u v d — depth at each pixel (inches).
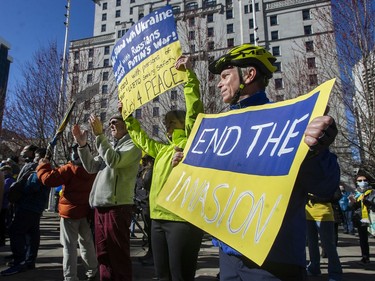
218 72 70.7
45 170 150.9
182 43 526.0
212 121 67.8
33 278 163.5
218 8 1664.6
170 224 89.0
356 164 459.5
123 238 116.4
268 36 1743.4
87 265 158.4
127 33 122.6
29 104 528.1
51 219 565.0
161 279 93.2
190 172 64.4
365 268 209.8
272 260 49.2
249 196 46.6
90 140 535.2
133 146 120.6
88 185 152.7
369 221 218.8
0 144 577.0
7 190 251.3
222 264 59.8
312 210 169.5
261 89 63.5
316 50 445.4
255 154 50.2
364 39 381.7
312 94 46.2
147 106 647.1
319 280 171.3
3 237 272.1
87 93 144.9
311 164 47.1
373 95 375.2
